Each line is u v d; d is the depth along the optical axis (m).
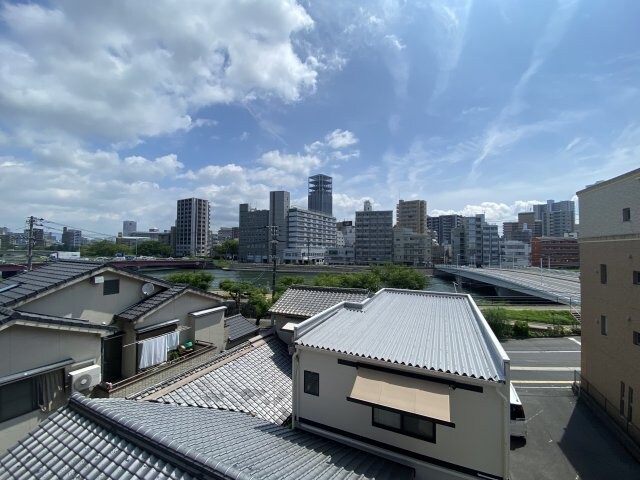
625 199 13.20
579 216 17.20
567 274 60.69
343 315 11.26
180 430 6.13
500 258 108.88
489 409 6.48
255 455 5.80
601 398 14.53
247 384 10.88
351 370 7.89
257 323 27.06
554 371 19.67
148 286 14.86
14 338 8.95
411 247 112.25
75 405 6.11
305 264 117.69
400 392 6.76
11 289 12.20
